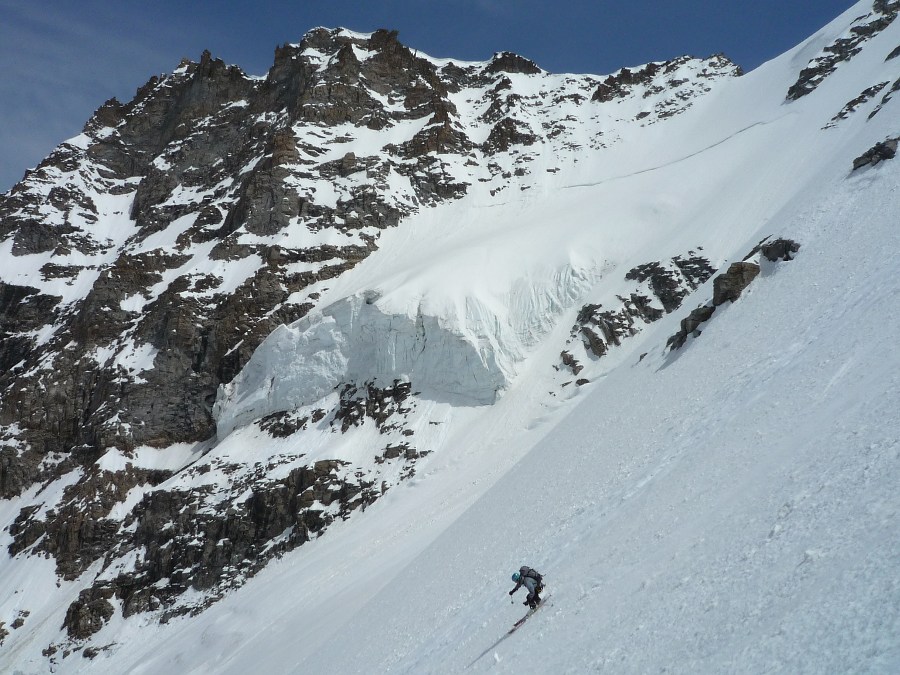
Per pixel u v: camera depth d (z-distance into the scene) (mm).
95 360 114062
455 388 87562
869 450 19453
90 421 105562
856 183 52125
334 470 82375
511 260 99375
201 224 130875
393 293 94688
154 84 185125
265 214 120812
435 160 133000
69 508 94500
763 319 42250
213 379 104750
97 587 82812
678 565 21359
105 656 75375
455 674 26875
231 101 167875
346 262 113750
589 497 35469
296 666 48219
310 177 125688
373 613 45750
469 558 41188
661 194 105938
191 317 108812
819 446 21828
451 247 109062
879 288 31797
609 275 94000
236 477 87562
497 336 90312
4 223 149625
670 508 26266
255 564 78562
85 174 164500
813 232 49906
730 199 95125
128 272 121812
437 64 168000
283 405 95188
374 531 71500
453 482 74375
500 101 151250
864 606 13961
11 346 130500
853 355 27016
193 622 74938
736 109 130750
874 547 15391
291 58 162500
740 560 18984
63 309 134000
